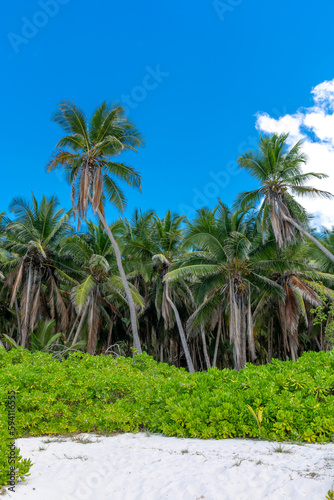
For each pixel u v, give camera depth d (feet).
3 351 41.50
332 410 24.02
